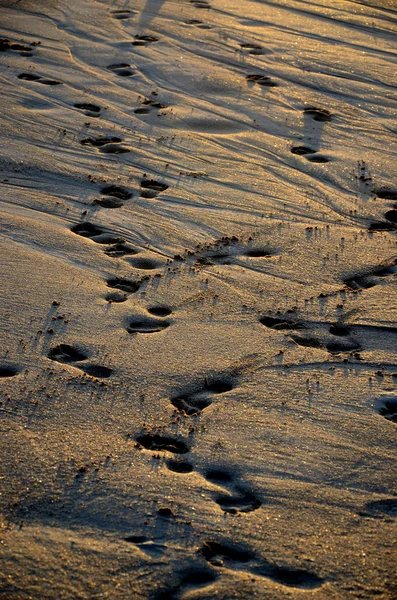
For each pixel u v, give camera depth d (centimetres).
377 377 405
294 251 530
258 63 897
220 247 532
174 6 1091
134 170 640
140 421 363
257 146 696
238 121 747
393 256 526
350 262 517
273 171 652
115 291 472
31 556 287
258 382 397
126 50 918
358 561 293
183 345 422
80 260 503
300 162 666
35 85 800
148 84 826
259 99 798
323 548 298
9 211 561
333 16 1076
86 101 773
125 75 850
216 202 596
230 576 285
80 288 471
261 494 325
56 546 293
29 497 314
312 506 319
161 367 402
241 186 624
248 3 1124
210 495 322
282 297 475
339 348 430
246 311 459
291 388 393
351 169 655
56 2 1073
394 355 424
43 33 958
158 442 353
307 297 476
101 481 325
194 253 523
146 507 313
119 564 287
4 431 350
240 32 998
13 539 294
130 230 548
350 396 388
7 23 983
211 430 360
